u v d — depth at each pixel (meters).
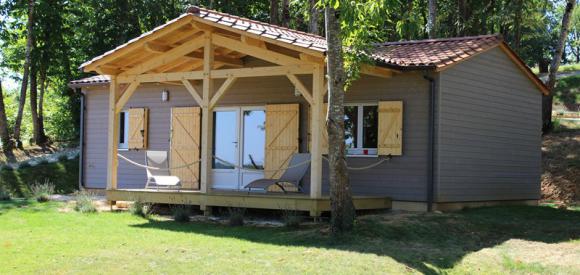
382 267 7.28
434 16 19.91
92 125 17.06
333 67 9.03
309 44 10.30
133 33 26.52
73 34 26.88
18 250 8.04
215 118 15.02
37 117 28.91
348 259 7.57
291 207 10.76
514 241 9.45
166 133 15.73
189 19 11.58
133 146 16.06
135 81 12.86
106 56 12.50
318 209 10.49
